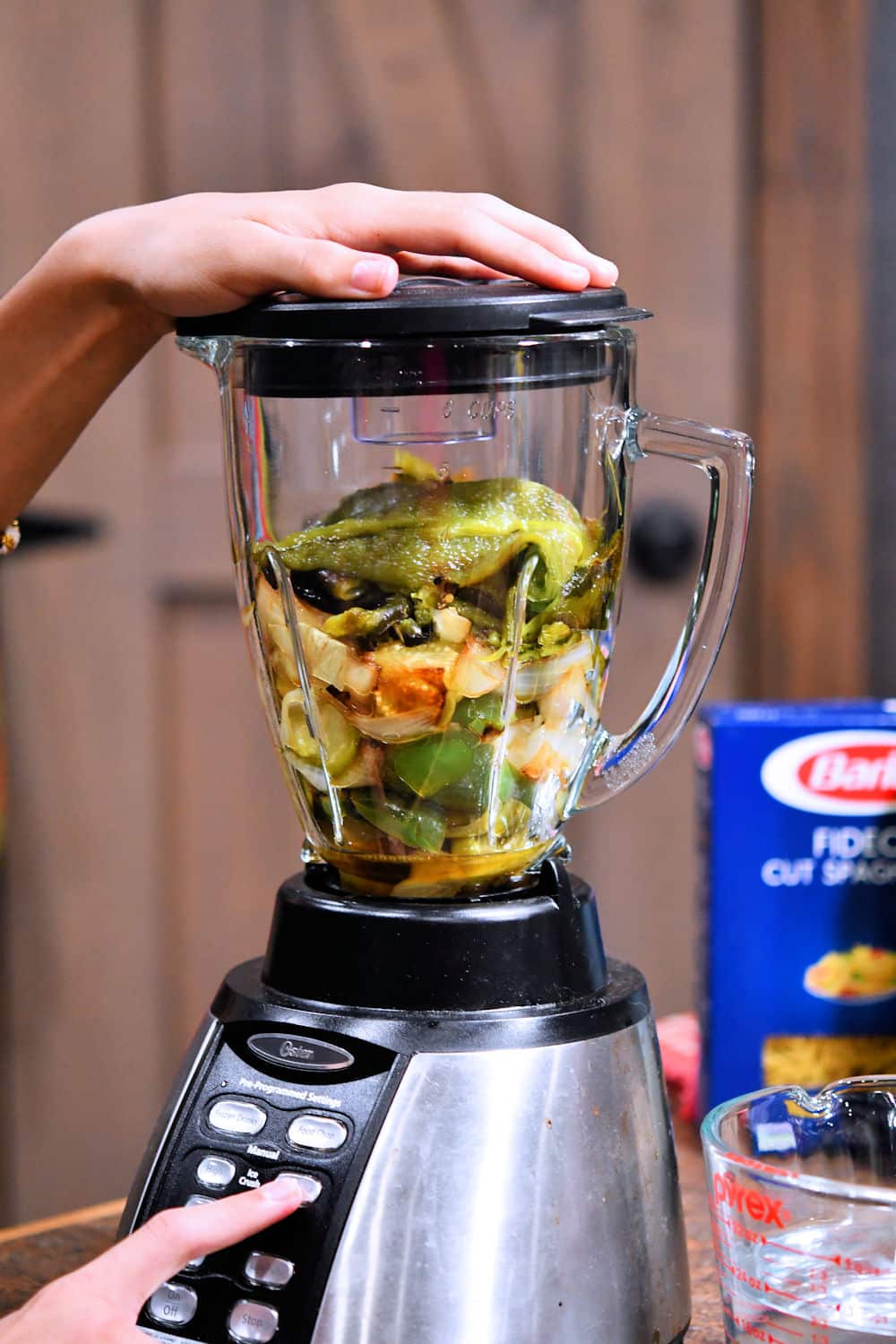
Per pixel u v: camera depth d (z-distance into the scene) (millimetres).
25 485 804
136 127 1598
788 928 877
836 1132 674
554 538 633
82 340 748
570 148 1627
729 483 687
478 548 626
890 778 871
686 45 1616
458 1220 614
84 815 1724
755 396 1705
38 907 1741
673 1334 674
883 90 1675
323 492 659
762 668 1766
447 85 1610
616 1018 663
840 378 1703
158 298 676
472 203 671
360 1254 610
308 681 646
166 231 673
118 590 1677
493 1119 621
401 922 643
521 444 655
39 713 1703
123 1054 1772
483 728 641
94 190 1606
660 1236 667
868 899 877
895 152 1695
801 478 1723
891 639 1807
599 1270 638
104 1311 593
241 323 631
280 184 1613
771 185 1664
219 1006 683
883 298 1728
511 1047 628
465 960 641
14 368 760
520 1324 618
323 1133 627
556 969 659
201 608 1686
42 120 1592
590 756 717
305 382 632
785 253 1677
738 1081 885
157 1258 608
